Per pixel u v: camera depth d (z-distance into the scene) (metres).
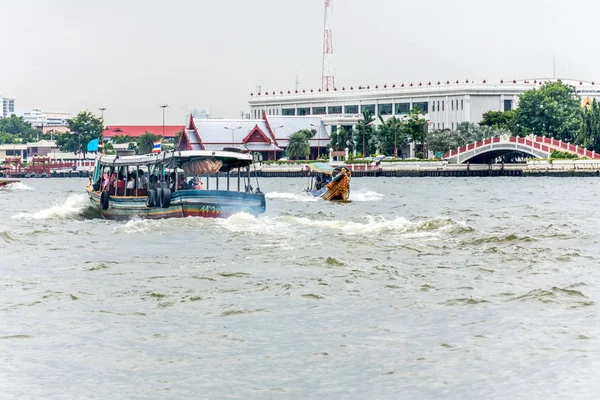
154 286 46.56
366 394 30.02
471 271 50.56
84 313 40.53
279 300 42.84
